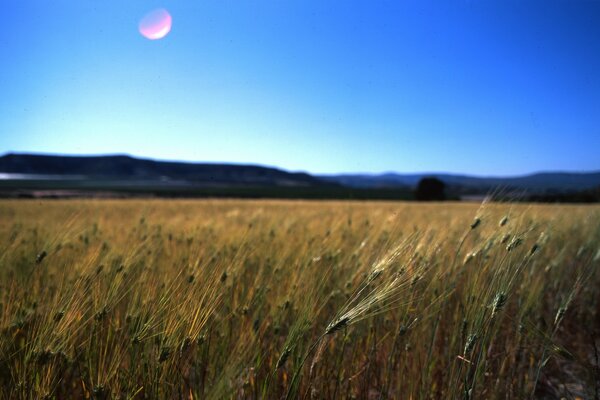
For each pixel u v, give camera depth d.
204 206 20.66
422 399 2.20
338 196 71.69
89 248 4.03
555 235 5.04
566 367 3.11
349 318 1.71
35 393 1.79
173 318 1.79
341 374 2.43
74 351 2.10
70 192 55.34
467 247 3.11
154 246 4.24
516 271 1.91
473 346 1.82
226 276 2.38
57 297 1.93
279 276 3.09
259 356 2.20
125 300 2.61
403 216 8.18
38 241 4.34
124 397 1.81
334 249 3.78
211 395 1.73
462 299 2.51
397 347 2.50
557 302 3.49
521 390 2.54
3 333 1.96
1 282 2.50
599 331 3.31
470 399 1.79
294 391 1.70
